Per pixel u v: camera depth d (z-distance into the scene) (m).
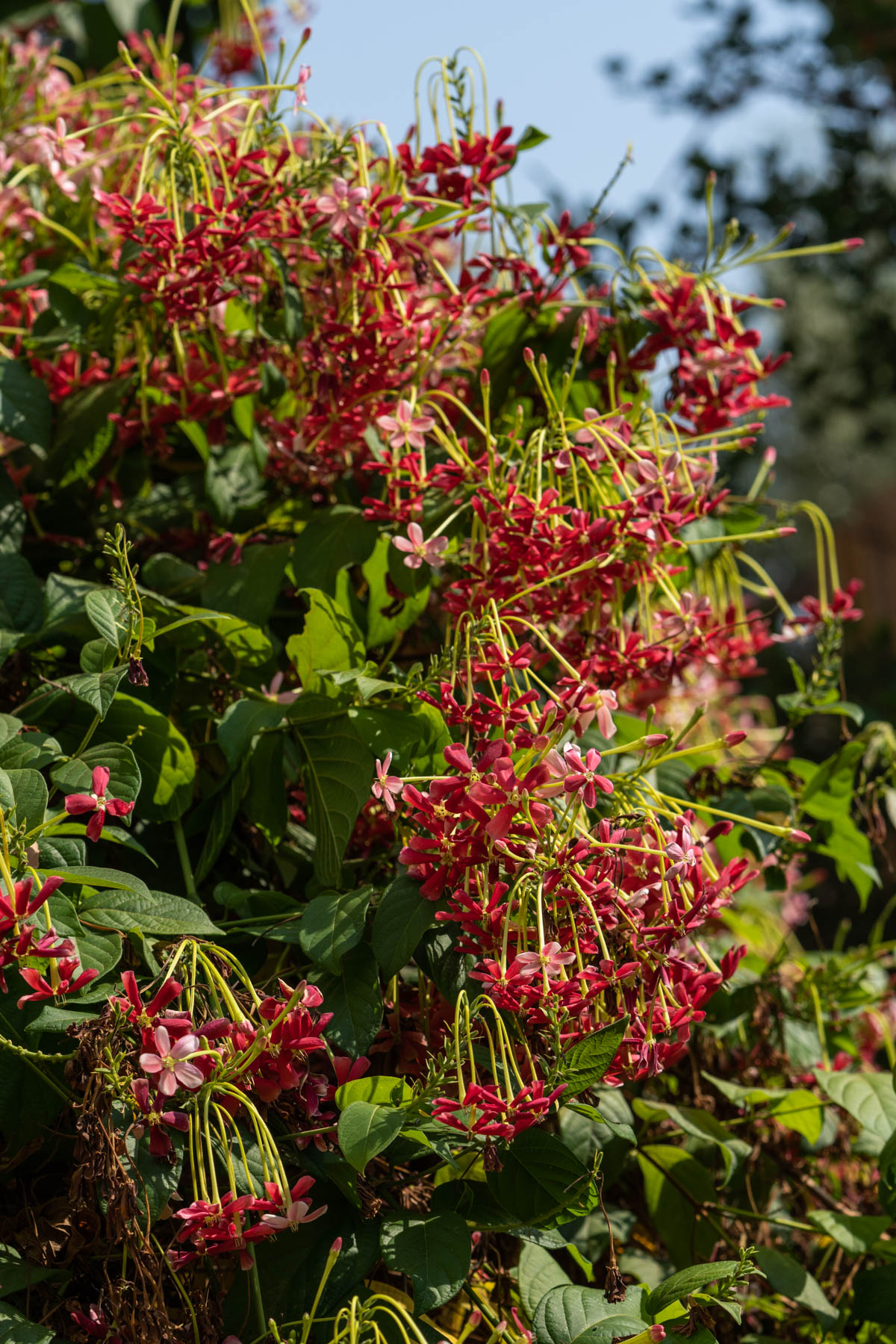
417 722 1.41
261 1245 1.20
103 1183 1.06
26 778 1.19
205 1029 1.09
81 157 1.77
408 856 1.22
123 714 1.40
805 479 11.70
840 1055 2.04
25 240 1.92
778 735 1.99
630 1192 1.76
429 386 1.80
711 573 2.00
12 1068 1.16
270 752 1.48
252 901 1.39
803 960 1.98
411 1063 1.37
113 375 1.86
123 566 1.27
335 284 1.60
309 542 1.60
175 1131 1.12
